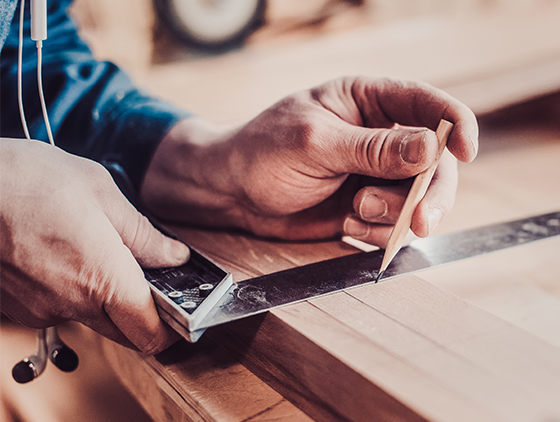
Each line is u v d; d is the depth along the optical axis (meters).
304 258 0.64
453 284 0.69
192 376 0.52
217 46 2.03
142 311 0.48
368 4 2.33
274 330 0.48
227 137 0.69
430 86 0.59
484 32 2.29
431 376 0.38
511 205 1.45
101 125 0.78
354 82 0.64
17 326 0.82
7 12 0.54
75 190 0.47
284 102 0.65
